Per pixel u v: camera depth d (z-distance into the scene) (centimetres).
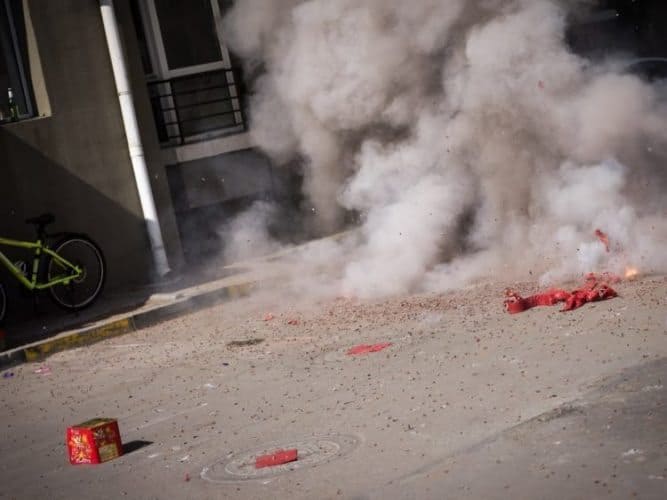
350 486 692
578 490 608
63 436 983
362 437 795
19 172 1644
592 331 964
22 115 1708
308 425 859
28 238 1648
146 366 1227
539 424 734
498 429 746
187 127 1903
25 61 1702
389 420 824
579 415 736
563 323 1018
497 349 974
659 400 734
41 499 801
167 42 1886
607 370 833
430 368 958
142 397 1078
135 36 1773
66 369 1295
